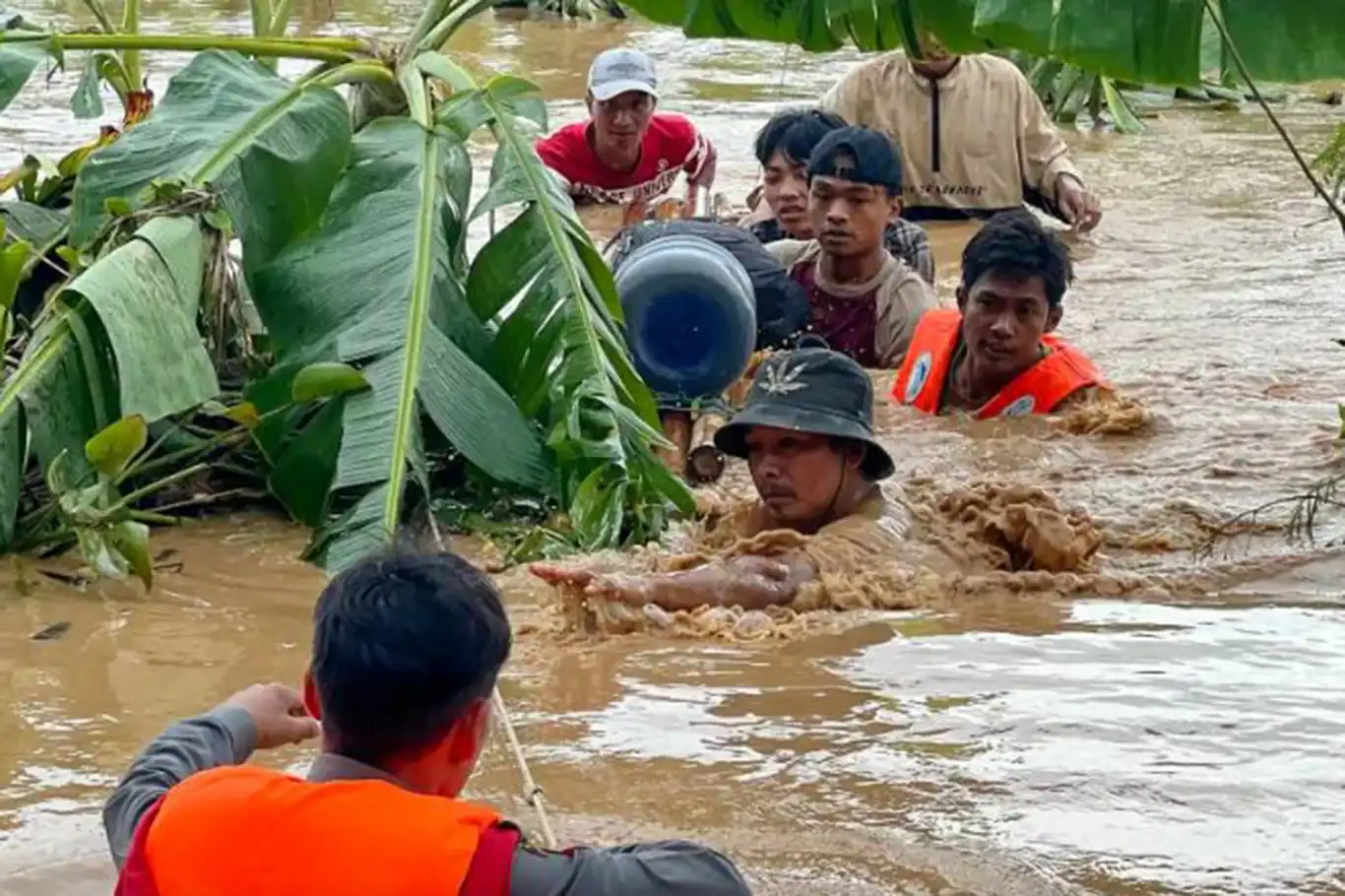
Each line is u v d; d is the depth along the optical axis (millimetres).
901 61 11156
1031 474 6781
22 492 6312
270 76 7098
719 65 15914
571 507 6164
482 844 2832
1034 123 11117
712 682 5074
